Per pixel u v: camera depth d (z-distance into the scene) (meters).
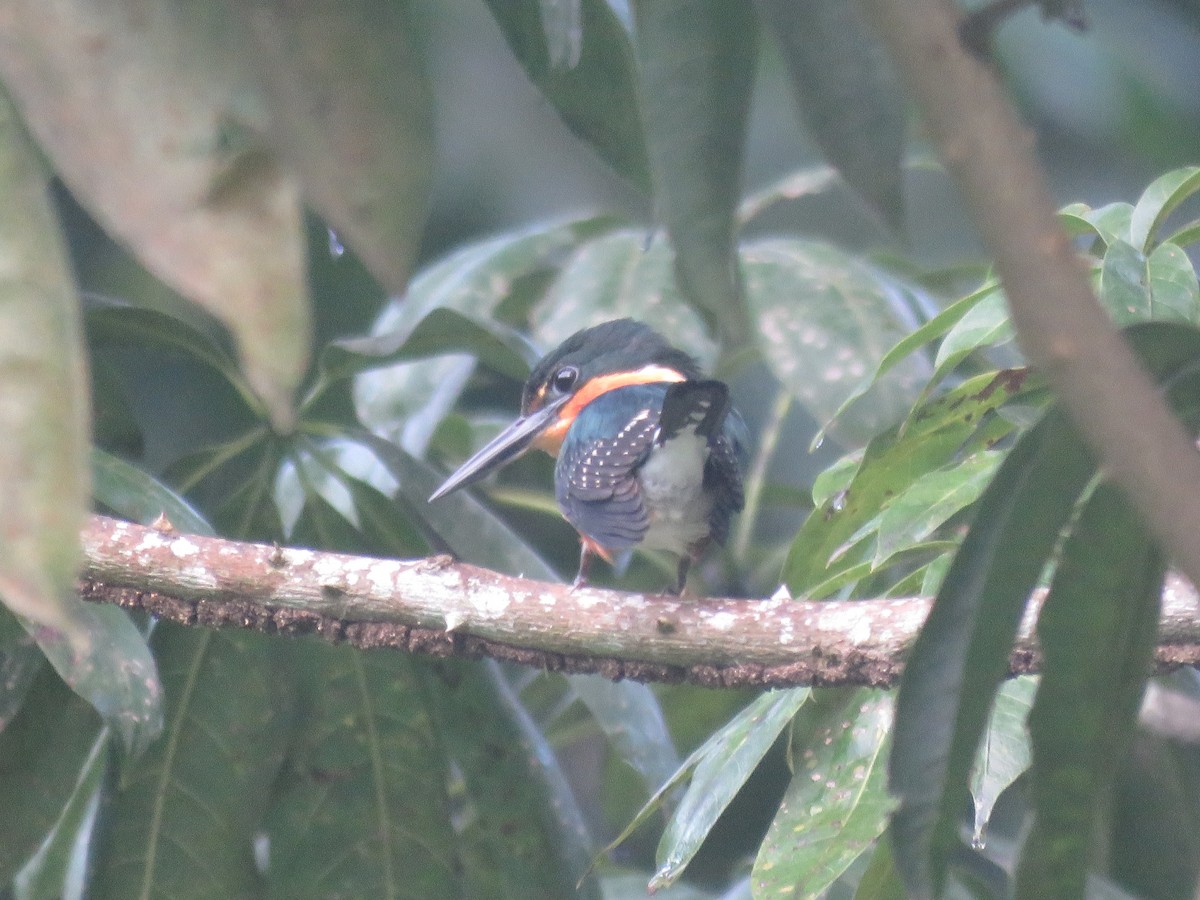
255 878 6.19
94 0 2.12
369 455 7.26
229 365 6.15
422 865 6.38
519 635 5.14
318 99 2.21
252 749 6.23
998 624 3.16
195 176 2.09
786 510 10.37
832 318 7.43
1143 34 9.91
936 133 2.19
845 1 2.93
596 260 8.27
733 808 8.04
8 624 5.44
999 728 5.18
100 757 6.74
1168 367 2.99
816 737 5.28
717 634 5.04
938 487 5.40
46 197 2.12
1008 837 8.17
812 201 10.31
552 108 4.20
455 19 10.20
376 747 6.42
